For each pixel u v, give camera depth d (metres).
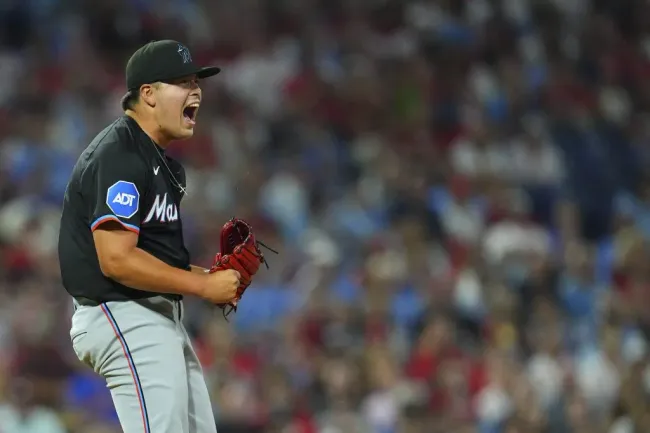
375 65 60.78
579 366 41.38
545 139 57.25
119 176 16.91
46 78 57.09
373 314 41.97
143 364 17.08
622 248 48.47
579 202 55.44
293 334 41.12
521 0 66.88
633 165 58.75
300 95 57.78
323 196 51.44
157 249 17.55
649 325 44.62
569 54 64.62
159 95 17.44
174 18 61.88
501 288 44.62
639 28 68.38
